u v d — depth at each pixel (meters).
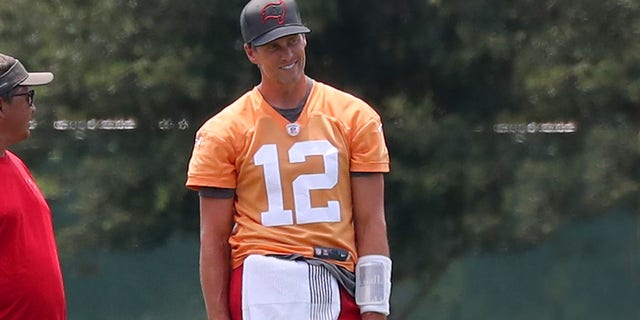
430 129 43.59
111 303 45.59
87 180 44.41
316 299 15.26
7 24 44.12
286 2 15.45
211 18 43.09
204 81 42.84
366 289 15.55
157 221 44.66
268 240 15.40
